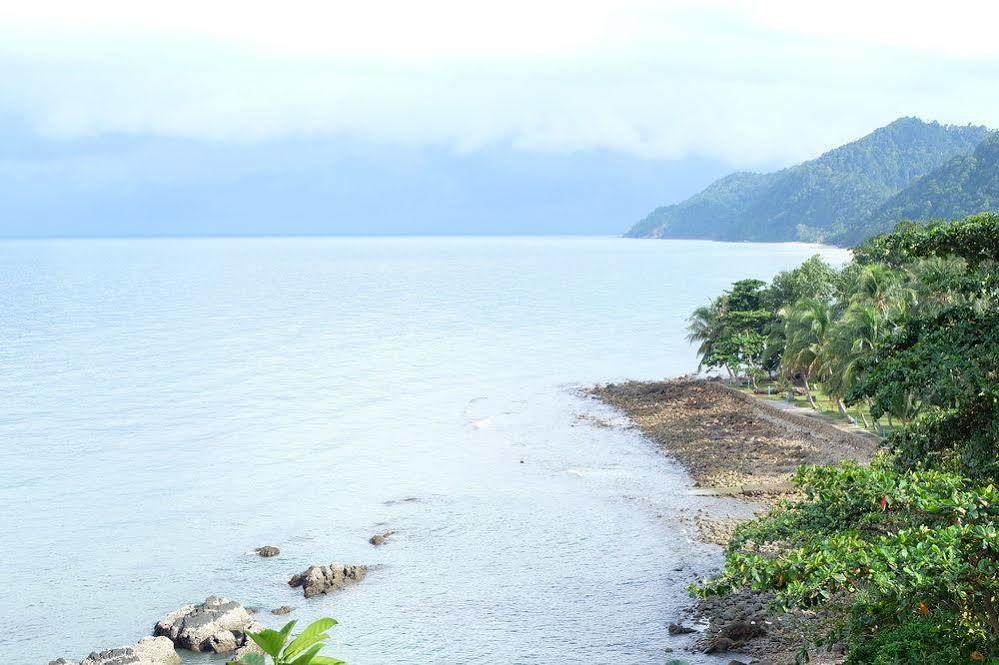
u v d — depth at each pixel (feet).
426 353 517.55
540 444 285.84
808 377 299.99
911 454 106.01
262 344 560.20
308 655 30.63
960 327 108.99
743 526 105.09
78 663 138.51
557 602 160.56
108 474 260.42
